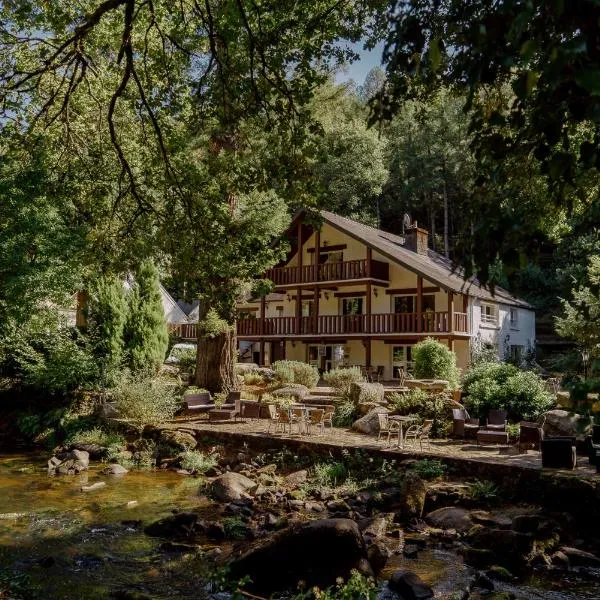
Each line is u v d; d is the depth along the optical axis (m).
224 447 15.58
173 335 32.69
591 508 9.50
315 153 7.02
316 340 32.38
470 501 10.30
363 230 31.83
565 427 13.80
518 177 3.39
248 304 36.62
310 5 6.90
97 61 11.66
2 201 13.41
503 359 31.30
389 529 9.38
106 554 8.39
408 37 2.74
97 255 9.23
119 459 15.27
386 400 18.33
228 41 6.80
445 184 50.00
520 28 1.78
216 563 7.88
